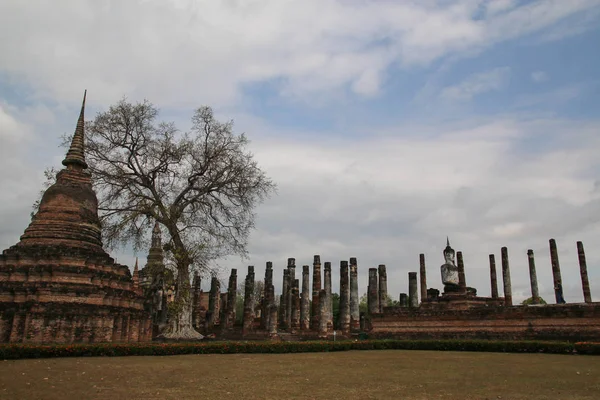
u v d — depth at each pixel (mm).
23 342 25281
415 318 37188
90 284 28719
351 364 19812
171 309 32531
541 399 11945
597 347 24703
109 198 34656
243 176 36812
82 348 21141
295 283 54594
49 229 30625
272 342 26641
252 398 11812
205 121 36656
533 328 33000
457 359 22219
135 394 12055
